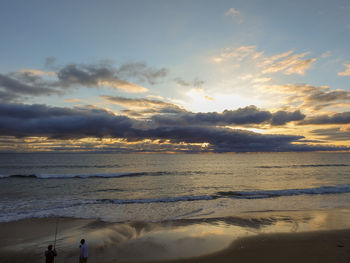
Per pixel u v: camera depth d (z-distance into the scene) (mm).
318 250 10539
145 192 27281
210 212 17875
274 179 40250
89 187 30531
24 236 12547
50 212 17531
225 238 12102
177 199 22531
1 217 15969
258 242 11531
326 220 15406
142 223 14852
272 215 16703
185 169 61406
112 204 20453
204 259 9805
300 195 24906
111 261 9672
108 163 83688
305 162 101312
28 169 56562
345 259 9609
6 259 9828
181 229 13656
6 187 29766
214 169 61688
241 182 36188
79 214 17109
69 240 12000
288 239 11906
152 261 9656
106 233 13023
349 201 21969
